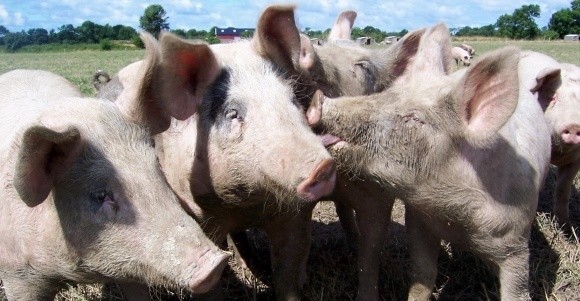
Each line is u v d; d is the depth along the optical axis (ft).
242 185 4.41
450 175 4.51
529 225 4.88
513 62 4.14
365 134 4.42
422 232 5.06
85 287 5.65
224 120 4.40
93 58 42.50
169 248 3.70
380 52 6.10
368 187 5.14
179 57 4.22
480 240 4.78
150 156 4.04
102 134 3.97
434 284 5.33
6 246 4.35
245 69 4.56
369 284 5.46
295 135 4.13
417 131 4.40
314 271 6.00
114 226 3.81
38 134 3.47
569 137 6.52
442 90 4.47
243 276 6.03
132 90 4.18
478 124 4.38
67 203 3.88
